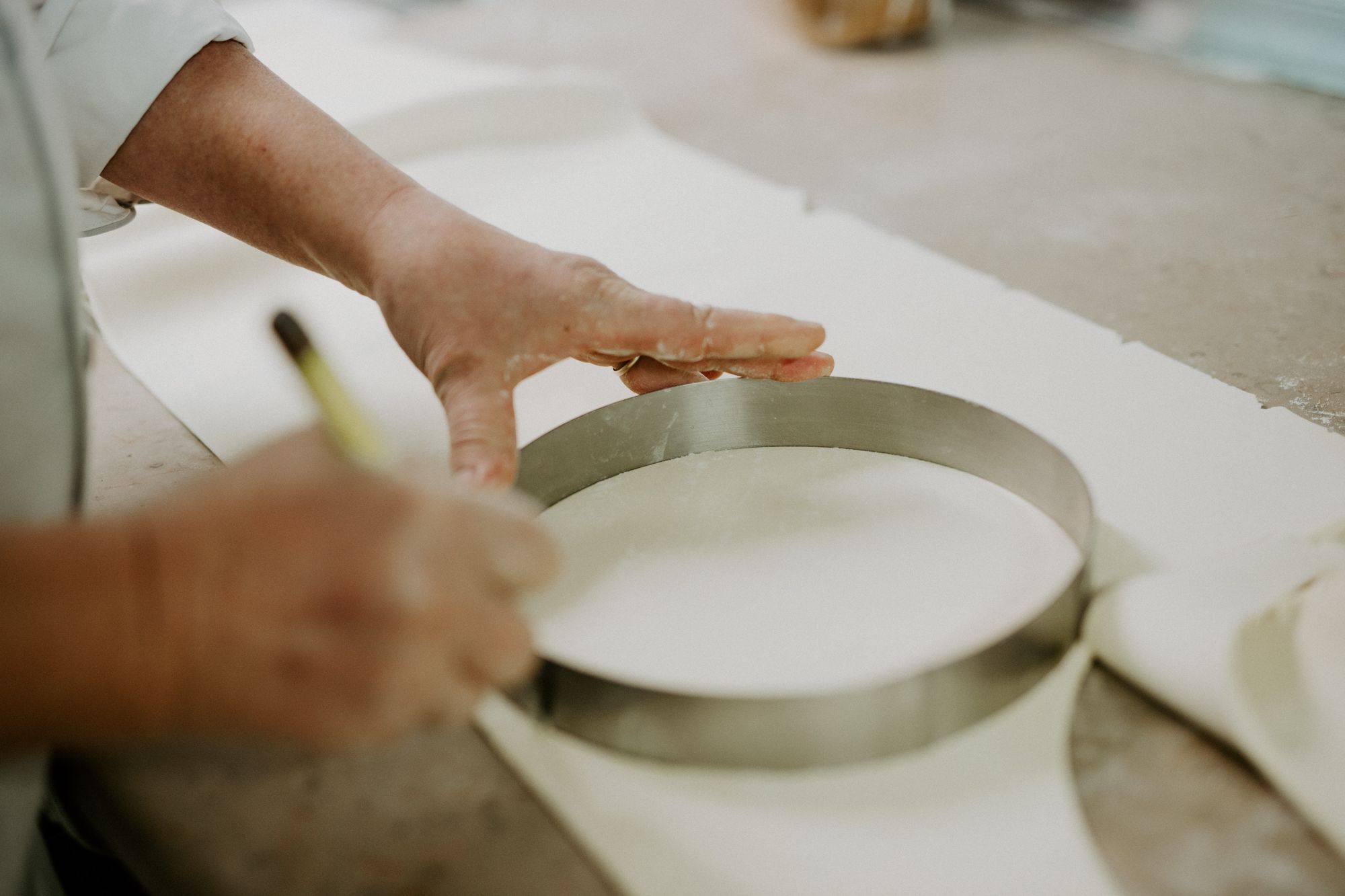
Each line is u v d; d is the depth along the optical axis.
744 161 1.22
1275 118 1.21
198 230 1.02
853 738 0.44
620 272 0.94
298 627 0.32
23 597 0.30
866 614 0.53
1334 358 0.77
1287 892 0.39
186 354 0.87
